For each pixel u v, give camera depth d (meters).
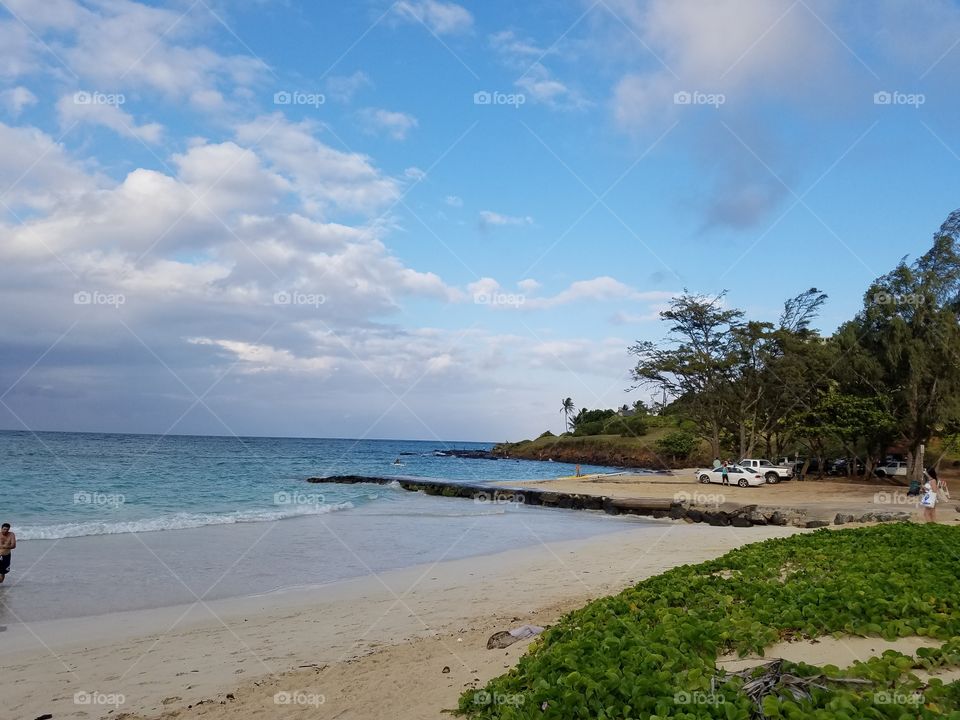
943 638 7.75
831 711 5.38
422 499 46.19
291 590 15.34
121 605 13.66
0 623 12.16
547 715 5.89
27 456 65.38
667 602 9.96
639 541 23.97
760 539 24.20
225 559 19.17
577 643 7.54
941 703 5.62
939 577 11.13
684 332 61.22
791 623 8.33
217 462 74.69
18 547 19.97
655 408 67.31
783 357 54.75
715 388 59.97
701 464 88.69
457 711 6.99
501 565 18.69
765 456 69.56
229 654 10.30
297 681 8.81
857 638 7.96
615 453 110.56
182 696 8.41
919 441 44.84
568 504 42.44
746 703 5.57
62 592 14.60
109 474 49.66
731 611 9.13
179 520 27.42
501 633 10.34
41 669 9.59
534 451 130.62
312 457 105.81
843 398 48.84
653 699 5.82
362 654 10.11
